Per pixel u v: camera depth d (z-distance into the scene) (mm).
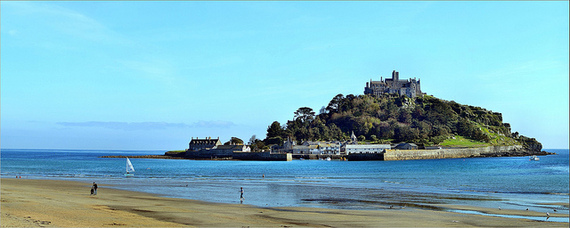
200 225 37219
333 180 97812
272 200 59625
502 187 81688
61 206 43812
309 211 48469
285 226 38000
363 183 89438
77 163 197750
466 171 136500
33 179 89750
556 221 44219
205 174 118625
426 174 122125
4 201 44938
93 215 39125
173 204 52250
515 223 42094
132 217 39625
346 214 46312
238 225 37781
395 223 41062
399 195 67000
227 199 60062
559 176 110938
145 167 159875
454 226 40125
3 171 126438
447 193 70688
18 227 31094
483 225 40812
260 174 120000
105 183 84438
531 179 101188
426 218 44281
